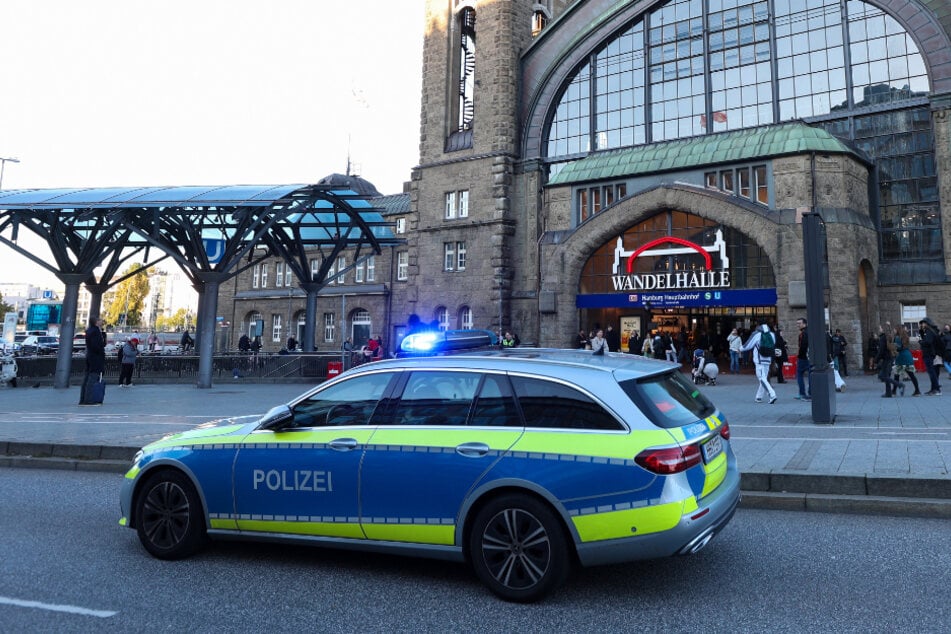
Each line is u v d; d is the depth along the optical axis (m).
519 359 4.65
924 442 8.34
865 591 4.26
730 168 25.52
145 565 5.00
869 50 25.53
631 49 31.08
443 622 3.88
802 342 14.55
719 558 5.01
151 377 25.52
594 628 3.76
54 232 20.47
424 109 36.28
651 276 26.92
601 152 30.73
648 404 4.20
